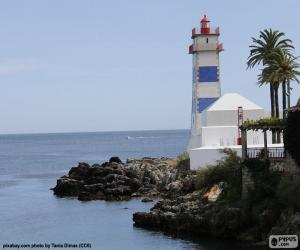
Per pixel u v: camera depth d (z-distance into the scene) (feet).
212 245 191.72
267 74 317.63
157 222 223.51
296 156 199.00
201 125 354.13
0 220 261.03
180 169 334.44
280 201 193.06
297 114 199.52
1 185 422.82
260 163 209.56
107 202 314.35
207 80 385.70
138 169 356.38
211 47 386.32
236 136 311.47
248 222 199.21
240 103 326.24
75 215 270.67
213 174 244.63
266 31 330.13
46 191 377.09
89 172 360.07
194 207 220.64
